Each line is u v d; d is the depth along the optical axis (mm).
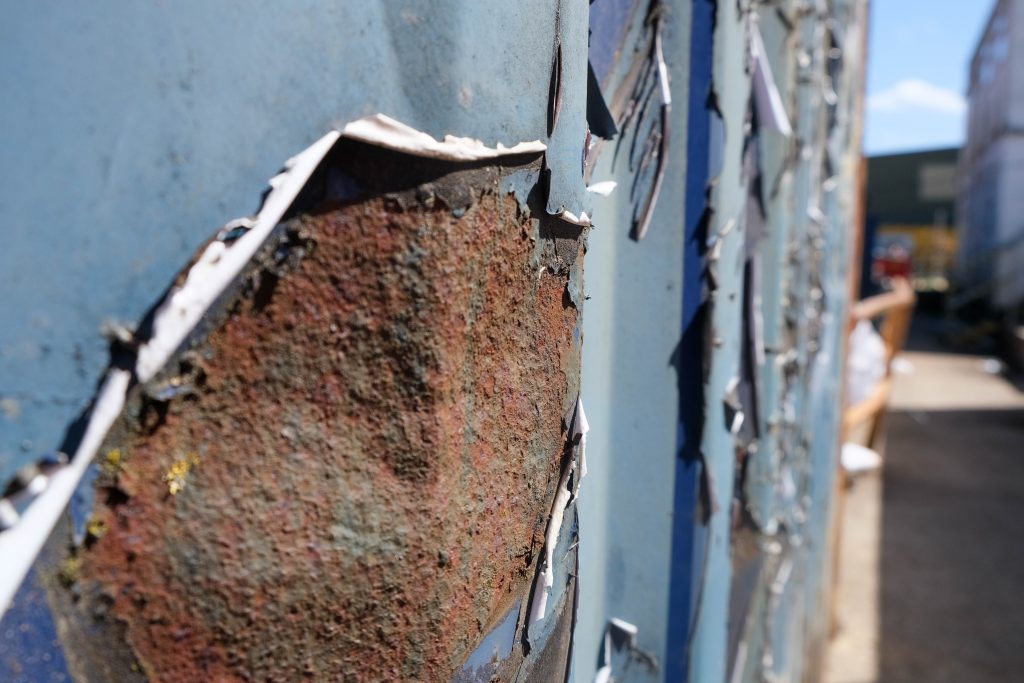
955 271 17672
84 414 301
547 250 517
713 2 822
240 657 355
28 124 273
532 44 463
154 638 331
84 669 312
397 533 393
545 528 562
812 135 1413
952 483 4789
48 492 291
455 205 394
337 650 385
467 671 460
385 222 370
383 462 387
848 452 3787
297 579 365
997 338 11078
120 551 320
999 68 14242
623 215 824
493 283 444
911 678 2619
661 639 930
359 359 374
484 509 460
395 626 402
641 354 880
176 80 305
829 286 1872
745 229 1026
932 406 7168
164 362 319
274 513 357
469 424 432
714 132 841
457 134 400
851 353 4438
